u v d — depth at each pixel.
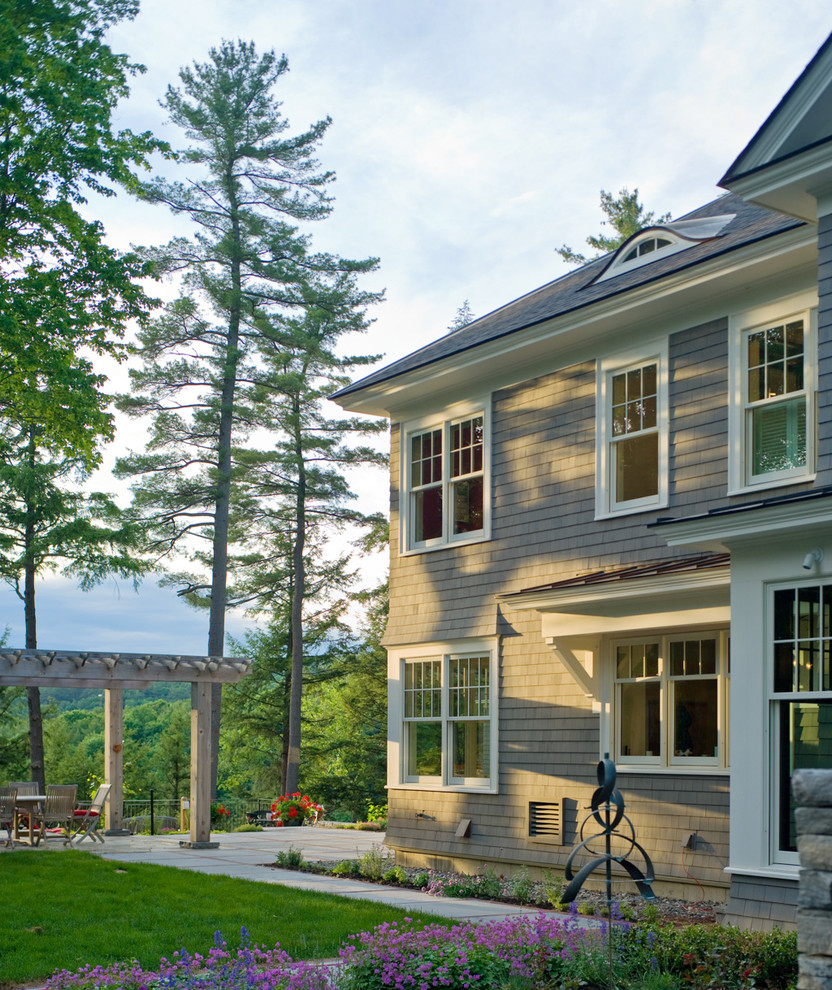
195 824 15.84
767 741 8.77
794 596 8.77
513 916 9.43
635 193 35.72
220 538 31.34
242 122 32.25
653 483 12.43
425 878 12.05
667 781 11.40
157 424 31.34
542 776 13.14
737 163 9.95
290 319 32.16
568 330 13.06
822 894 3.93
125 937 8.33
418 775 15.36
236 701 38.94
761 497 10.98
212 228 32.53
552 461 13.75
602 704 12.29
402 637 15.88
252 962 6.54
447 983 6.60
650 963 6.91
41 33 21.00
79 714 73.88
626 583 10.91
